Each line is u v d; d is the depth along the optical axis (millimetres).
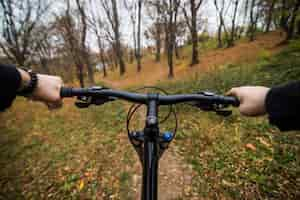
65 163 3986
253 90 817
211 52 20734
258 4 16938
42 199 3104
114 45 27406
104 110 7184
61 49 19891
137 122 5410
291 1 9898
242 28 23578
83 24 15633
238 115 4555
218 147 3619
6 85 678
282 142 3326
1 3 10344
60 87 888
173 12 18281
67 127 6043
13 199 3199
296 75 5504
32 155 4516
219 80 7172
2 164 4238
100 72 44281
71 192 3117
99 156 4039
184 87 7656
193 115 5086
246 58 12586
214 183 2865
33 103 10070
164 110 5535
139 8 24312
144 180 824
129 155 3869
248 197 2523
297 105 654
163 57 29062
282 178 2652
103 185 3172
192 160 3428
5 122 7246
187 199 2709
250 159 3127
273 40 16359
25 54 12352
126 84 20016
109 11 23094
